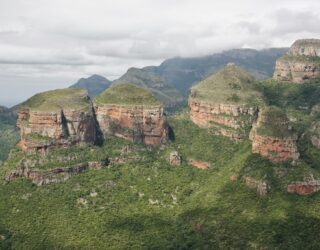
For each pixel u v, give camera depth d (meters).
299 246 192.38
